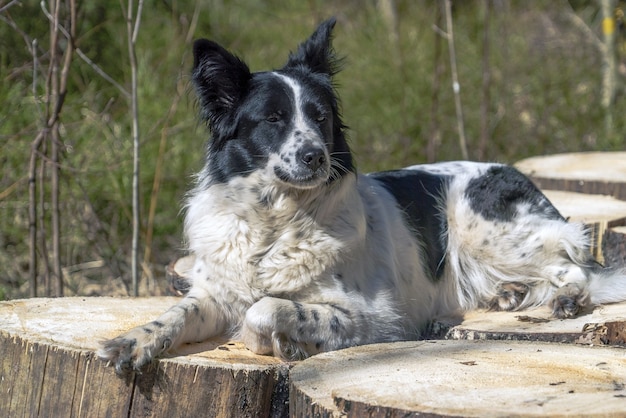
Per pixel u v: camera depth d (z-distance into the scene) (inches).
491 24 694.5
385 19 705.6
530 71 636.7
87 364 216.5
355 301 249.9
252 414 214.5
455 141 583.5
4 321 242.4
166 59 563.5
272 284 248.4
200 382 212.7
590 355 201.5
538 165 455.8
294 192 246.8
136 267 366.6
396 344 214.2
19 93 442.0
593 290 271.6
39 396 222.5
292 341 234.2
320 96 257.9
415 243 285.7
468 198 298.2
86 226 449.7
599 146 590.6
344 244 250.4
